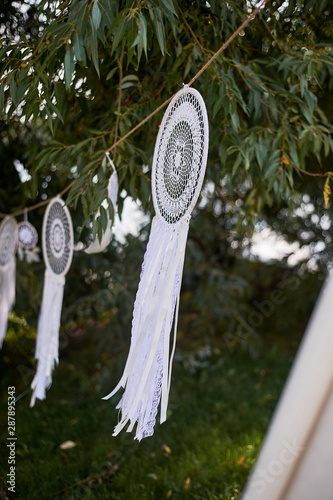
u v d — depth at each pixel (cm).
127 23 129
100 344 361
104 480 238
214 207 413
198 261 395
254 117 203
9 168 330
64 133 262
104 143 198
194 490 224
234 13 178
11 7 222
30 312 377
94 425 301
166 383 134
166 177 151
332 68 186
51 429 293
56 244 216
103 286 362
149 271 149
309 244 432
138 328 148
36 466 246
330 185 276
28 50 152
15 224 258
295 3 186
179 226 139
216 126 201
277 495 105
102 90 224
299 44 192
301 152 206
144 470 244
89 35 139
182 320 448
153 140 204
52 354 217
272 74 214
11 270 262
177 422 304
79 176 177
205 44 198
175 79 199
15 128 291
